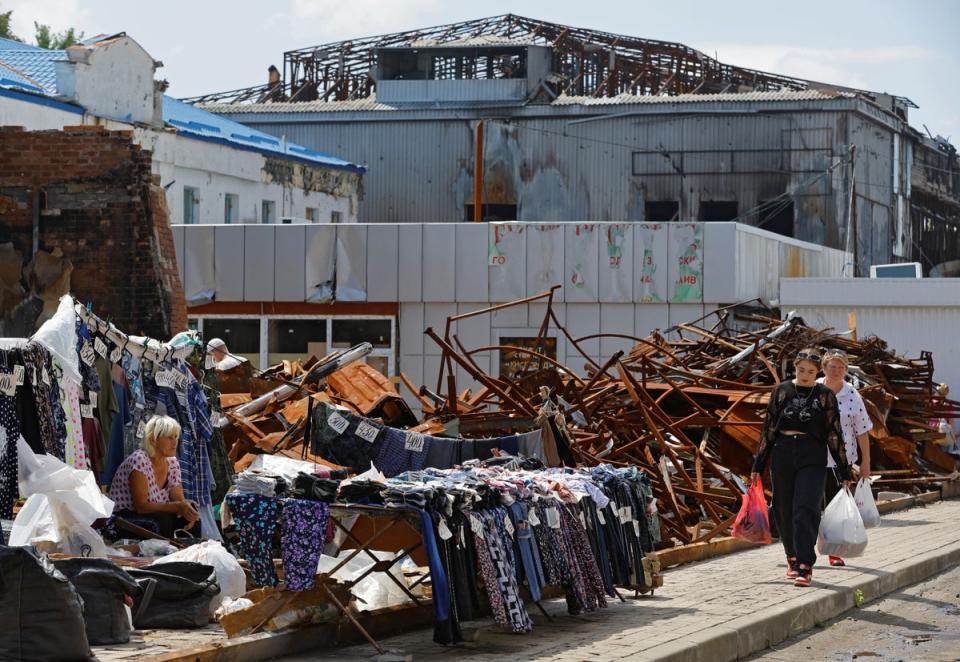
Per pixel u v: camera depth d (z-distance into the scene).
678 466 18.47
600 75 78.62
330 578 10.93
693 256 35.50
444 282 36.12
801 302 36.94
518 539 11.27
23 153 29.78
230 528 11.67
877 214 74.75
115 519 13.22
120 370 14.63
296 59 81.25
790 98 70.31
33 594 9.31
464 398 22.11
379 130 73.75
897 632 12.80
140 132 47.25
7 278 29.70
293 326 36.69
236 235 36.69
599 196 71.94
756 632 11.88
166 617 10.78
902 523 21.19
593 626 11.74
